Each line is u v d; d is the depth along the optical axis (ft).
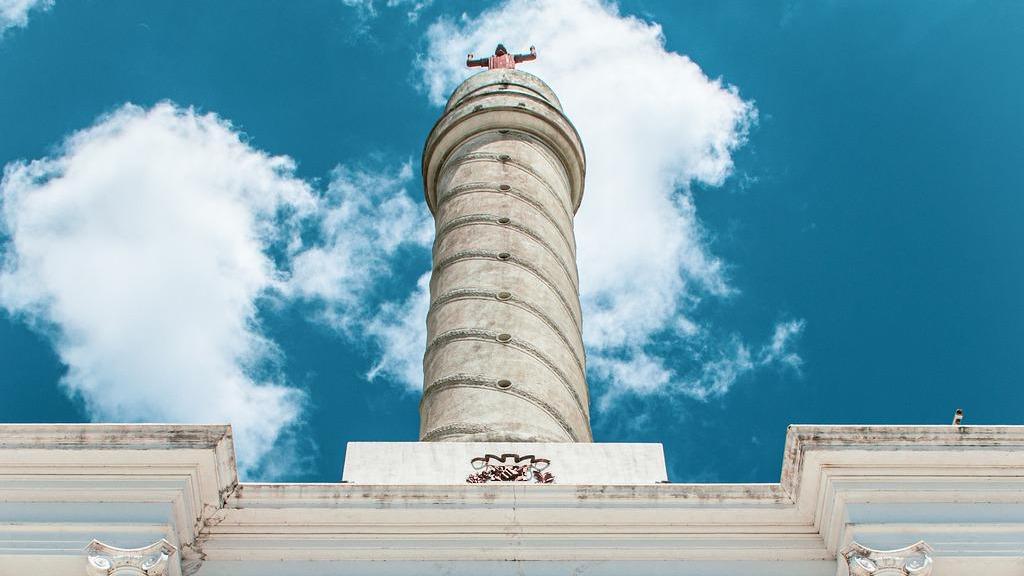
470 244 69.36
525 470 53.16
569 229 73.97
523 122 77.51
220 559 47.78
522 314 65.21
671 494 49.06
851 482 48.29
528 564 47.91
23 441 47.44
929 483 48.44
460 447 53.98
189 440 47.78
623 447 54.29
